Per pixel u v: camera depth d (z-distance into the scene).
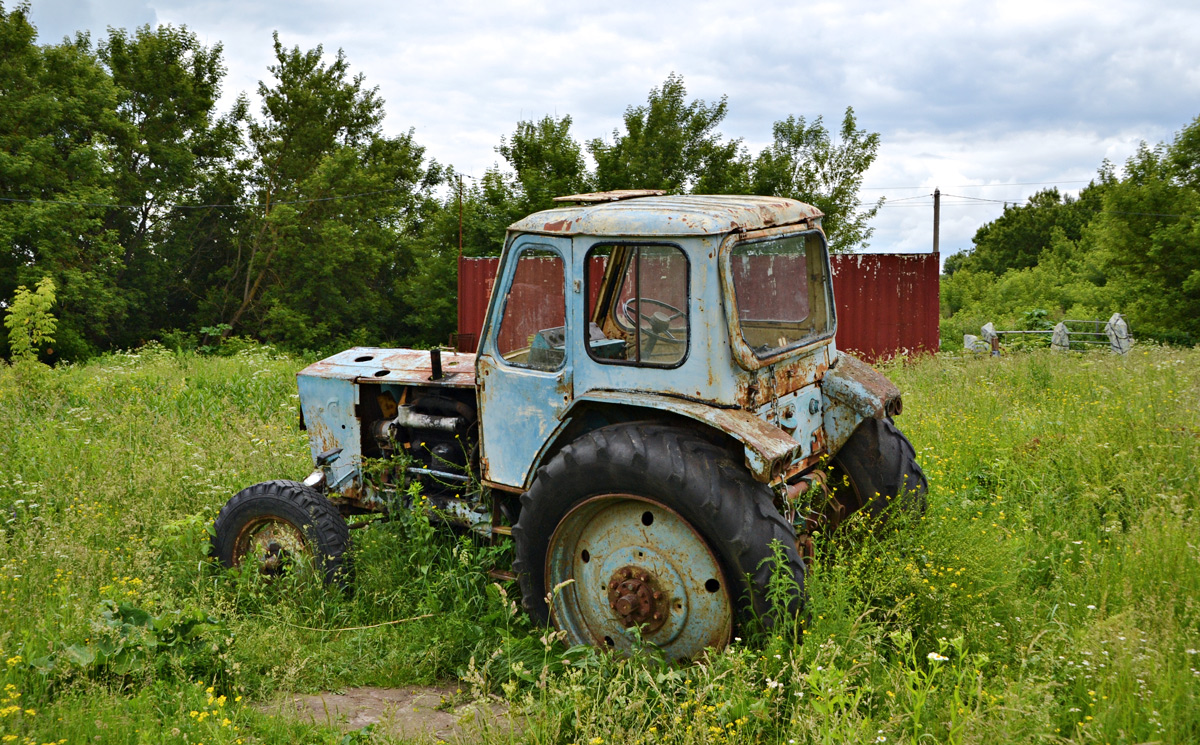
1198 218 23.72
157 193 28.02
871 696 3.14
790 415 3.93
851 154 23.64
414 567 4.62
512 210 23.03
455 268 28.91
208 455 6.85
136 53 28.66
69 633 3.85
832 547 4.11
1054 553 4.44
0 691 3.36
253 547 4.88
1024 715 2.83
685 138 23.36
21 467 6.83
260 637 4.10
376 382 4.95
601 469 3.57
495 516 4.42
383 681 3.92
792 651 3.17
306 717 3.50
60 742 2.93
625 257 3.90
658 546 3.65
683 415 3.62
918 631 3.65
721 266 3.47
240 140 31.23
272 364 14.05
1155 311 24.14
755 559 3.32
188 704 3.41
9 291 23.80
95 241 25.20
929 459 5.89
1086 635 3.36
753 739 3.02
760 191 22.91
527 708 3.17
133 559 4.93
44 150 23.61
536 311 4.06
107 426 8.20
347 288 31.22
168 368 12.95
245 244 30.86
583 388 3.85
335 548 4.65
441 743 3.17
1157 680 3.00
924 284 14.40
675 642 3.63
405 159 35.94
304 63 33.31
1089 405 7.09
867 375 4.38
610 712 3.10
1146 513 4.49
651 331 3.71
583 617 3.90
